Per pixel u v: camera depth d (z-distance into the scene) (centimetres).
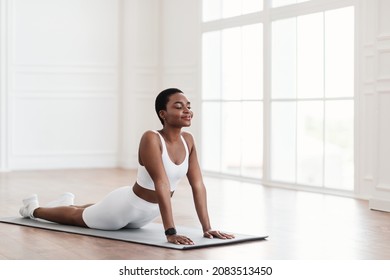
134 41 1163
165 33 1162
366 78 789
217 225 599
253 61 974
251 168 987
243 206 724
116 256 458
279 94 923
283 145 920
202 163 1085
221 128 1044
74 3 1145
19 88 1116
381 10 698
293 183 902
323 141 860
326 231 570
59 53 1139
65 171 1108
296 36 892
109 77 1177
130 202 522
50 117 1139
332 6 835
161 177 495
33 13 1118
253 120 978
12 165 1117
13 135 1116
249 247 495
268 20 935
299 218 641
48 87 1134
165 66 1165
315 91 868
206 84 1074
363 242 521
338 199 790
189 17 1103
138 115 1173
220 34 1040
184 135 526
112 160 1188
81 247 488
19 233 546
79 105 1159
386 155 695
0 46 1096
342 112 834
